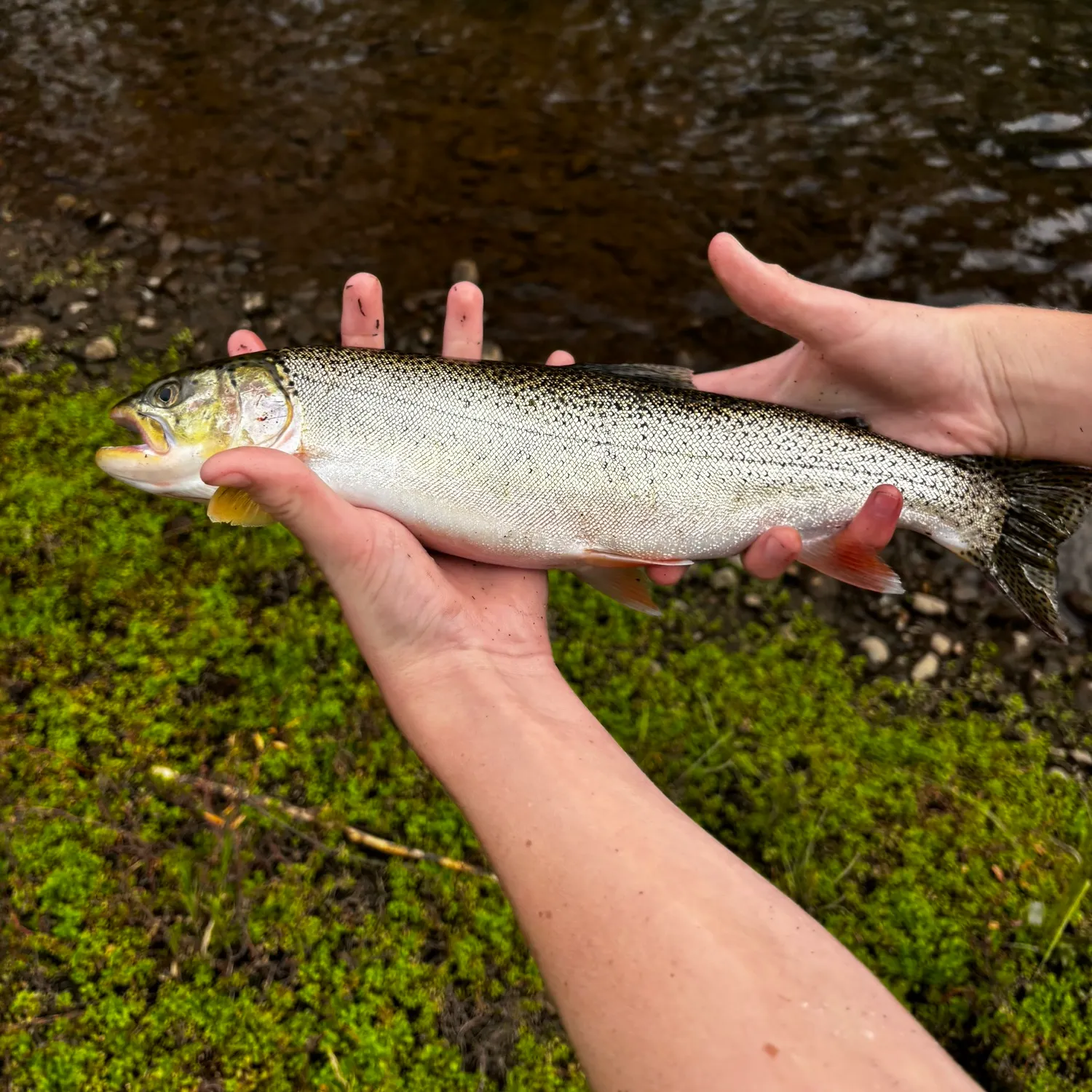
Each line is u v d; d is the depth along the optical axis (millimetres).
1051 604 416
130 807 418
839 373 439
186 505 505
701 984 255
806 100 742
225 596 479
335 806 425
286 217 673
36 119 727
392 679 354
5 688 442
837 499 417
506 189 692
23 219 655
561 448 399
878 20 806
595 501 403
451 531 395
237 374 396
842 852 432
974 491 426
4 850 400
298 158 709
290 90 758
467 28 809
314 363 399
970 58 770
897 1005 257
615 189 692
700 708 474
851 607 515
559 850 292
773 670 487
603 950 269
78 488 509
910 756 459
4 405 550
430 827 423
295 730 445
